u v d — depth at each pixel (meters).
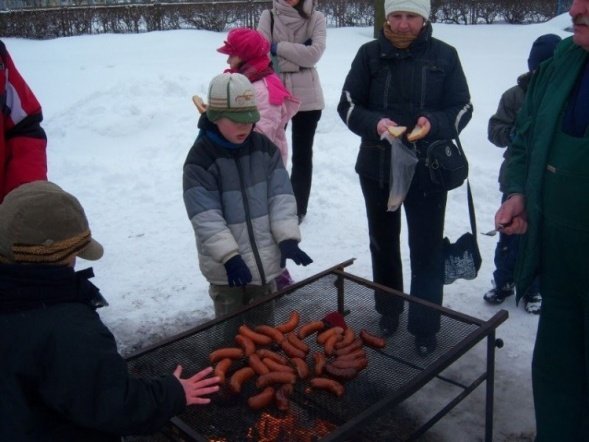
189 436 1.90
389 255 3.37
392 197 2.96
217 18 19.14
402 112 3.04
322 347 2.49
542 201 2.29
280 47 4.62
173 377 1.75
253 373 2.28
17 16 18.20
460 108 3.03
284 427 2.05
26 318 1.51
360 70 3.13
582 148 2.11
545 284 2.37
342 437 1.86
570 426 2.40
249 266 2.72
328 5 20.38
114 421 1.54
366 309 2.77
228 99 2.54
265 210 2.76
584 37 2.06
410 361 2.36
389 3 2.88
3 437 1.50
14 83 2.54
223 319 2.58
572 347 2.36
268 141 2.85
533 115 2.38
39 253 1.52
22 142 2.55
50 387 1.50
